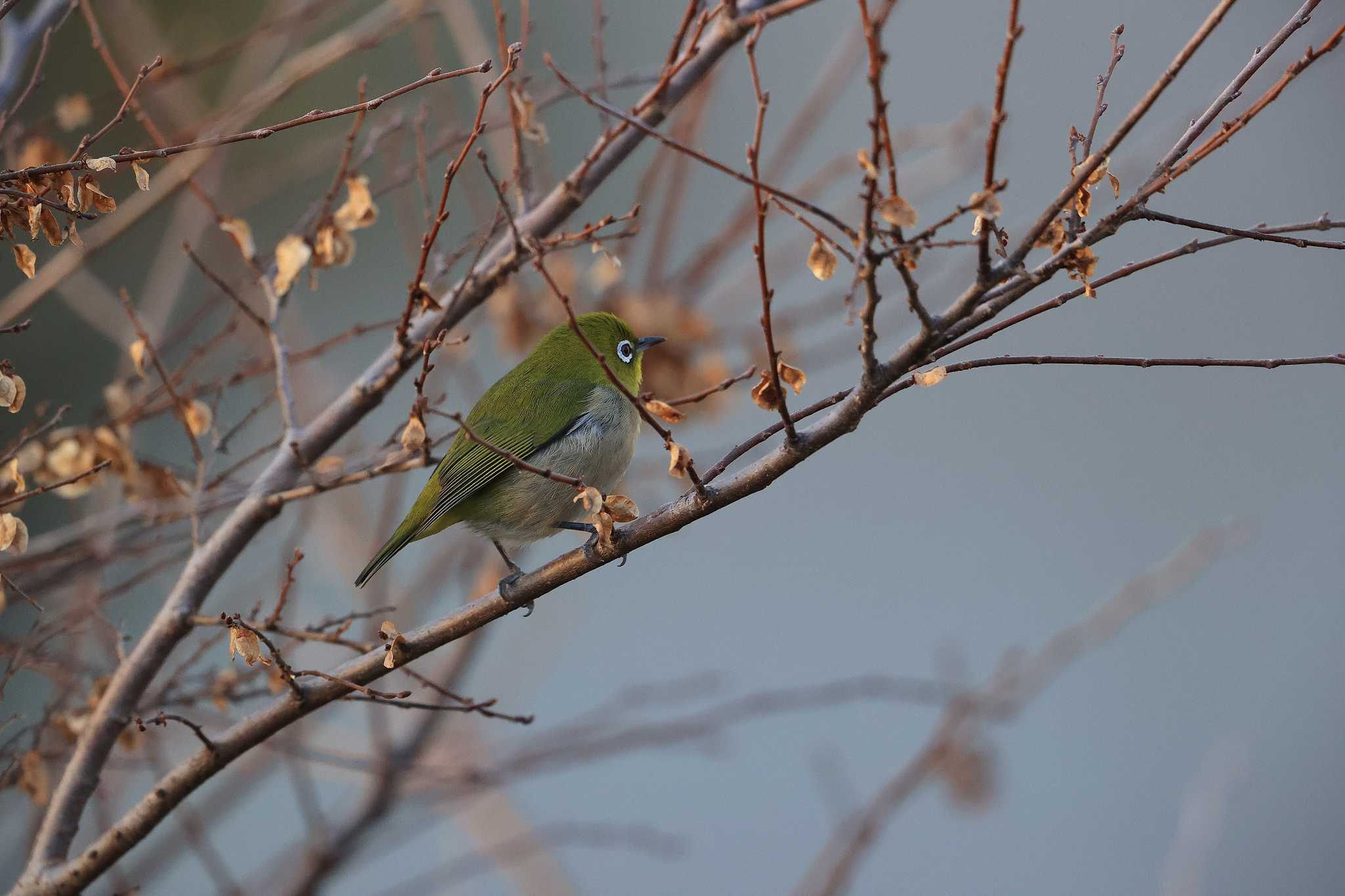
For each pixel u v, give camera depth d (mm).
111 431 9242
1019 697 11734
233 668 9141
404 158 14328
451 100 11422
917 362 6465
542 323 12555
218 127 9484
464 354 10203
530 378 10586
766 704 11695
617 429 10578
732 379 6961
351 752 11977
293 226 9758
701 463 13328
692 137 12734
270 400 9391
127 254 16531
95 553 9211
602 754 11523
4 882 11094
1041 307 6277
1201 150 6039
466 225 18125
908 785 11117
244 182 12242
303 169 14906
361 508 12828
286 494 8812
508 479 10219
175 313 14875
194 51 15656
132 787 12258
